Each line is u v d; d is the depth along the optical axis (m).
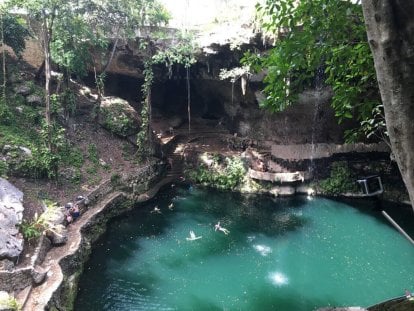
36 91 21.94
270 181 22.58
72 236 14.74
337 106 7.66
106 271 14.53
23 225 13.29
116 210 19.17
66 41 21.22
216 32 22.23
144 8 22.41
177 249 16.50
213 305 12.66
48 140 18.28
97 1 20.86
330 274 14.57
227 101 27.77
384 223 18.80
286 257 15.87
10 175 16.78
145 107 23.67
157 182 23.59
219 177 23.72
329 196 22.14
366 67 6.66
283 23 6.49
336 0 5.86
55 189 17.61
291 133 23.73
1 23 19.59
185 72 26.86
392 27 2.62
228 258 15.78
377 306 5.79
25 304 10.45
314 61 6.52
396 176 21.44
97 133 23.41
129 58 25.66
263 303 12.80
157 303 12.71
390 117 2.82
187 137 28.78
